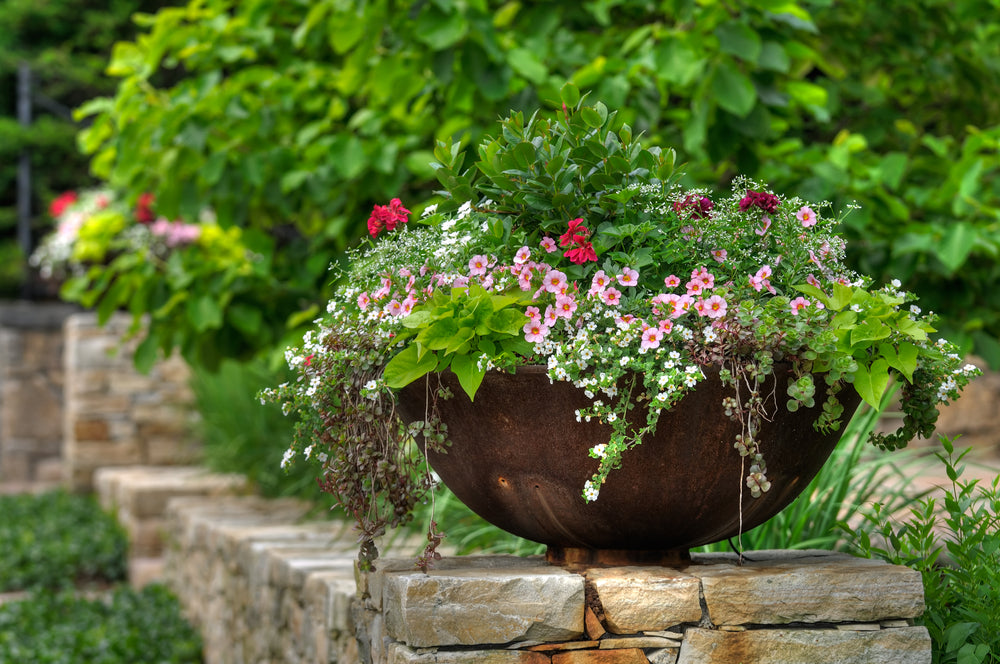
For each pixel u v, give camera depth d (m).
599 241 2.04
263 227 5.18
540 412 1.94
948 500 2.34
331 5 4.07
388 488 2.09
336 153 3.95
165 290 4.63
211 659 5.00
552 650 1.92
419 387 2.05
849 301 1.94
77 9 14.20
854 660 1.96
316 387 2.05
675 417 1.89
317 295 4.72
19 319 10.57
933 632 2.24
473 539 3.41
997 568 2.27
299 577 3.38
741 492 1.92
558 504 2.02
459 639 1.89
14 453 10.53
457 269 2.06
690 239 2.02
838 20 4.47
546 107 3.96
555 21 4.12
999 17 4.56
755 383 1.86
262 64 4.74
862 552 2.60
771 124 3.85
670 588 1.95
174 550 6.22
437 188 4.60
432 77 4.13
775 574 1.98
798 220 2.10
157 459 9.00
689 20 3.65
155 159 4.47
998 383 7.84
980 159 3.74
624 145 2.16
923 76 4.70
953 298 3.97
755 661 1.94
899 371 2.00
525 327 1.94
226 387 6.38
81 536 7.45
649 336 1.87
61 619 5.80
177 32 4.35
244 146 4.29
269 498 6.14
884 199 3.83
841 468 2.93
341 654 2.83
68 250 8.43
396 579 1.96
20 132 12.55
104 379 8.95
